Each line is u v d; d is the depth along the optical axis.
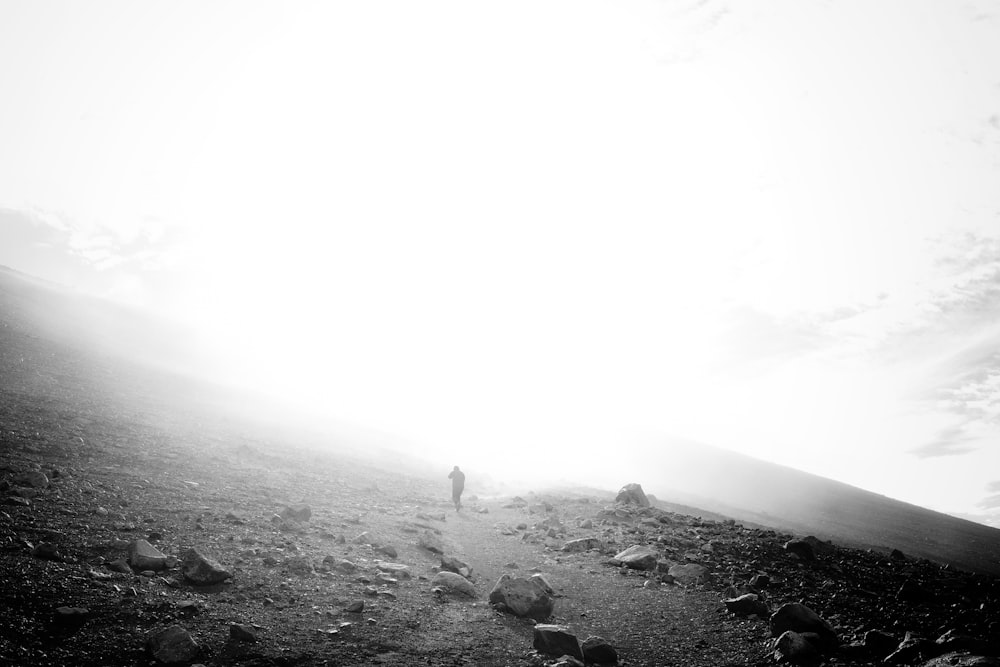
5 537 9.22
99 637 7.23
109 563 9.16
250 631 7.91
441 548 14.41
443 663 8.19
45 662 6.52
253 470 19.92
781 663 9.24
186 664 7.03
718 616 11.45
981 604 13.37
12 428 16.75
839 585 14.30
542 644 8.97
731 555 16.39
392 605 9.98
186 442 22.27
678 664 9.18
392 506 19.44
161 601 8.34
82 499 11.99
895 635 10.52
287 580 10.15
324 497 18.25
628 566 14.80
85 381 31.70
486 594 11.65
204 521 12.34
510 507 24.09
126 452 17.52
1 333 37.06
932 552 45.81
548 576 13.52
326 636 8.41
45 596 7.79
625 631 10.51
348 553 12.37
